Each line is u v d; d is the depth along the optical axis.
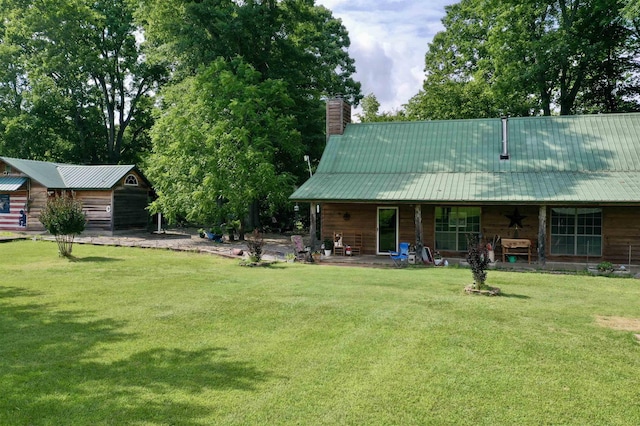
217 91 24.23
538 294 10.89
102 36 42.47
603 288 11.91
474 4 31.47
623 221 17.06
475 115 34.09
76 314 8.80
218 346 6.95
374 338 7.29
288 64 30.06
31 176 26.30
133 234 27.42
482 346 6.89
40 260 16.19
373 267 16.58
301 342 7.11
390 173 19.80
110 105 43.44
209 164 22.06
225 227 25.14
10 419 4.73
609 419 4.80
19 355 6.56
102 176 27.64
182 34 27.67
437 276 13.55
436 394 5.31
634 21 25.25
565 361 6.34
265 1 29.22
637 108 29.98
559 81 30.33
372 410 4.94
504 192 16.58
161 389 5.45
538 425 4.67
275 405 5.04
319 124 30.84
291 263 17.22
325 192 18.39
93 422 4.68
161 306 9.45
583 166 17.75
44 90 37.53
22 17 36.59
